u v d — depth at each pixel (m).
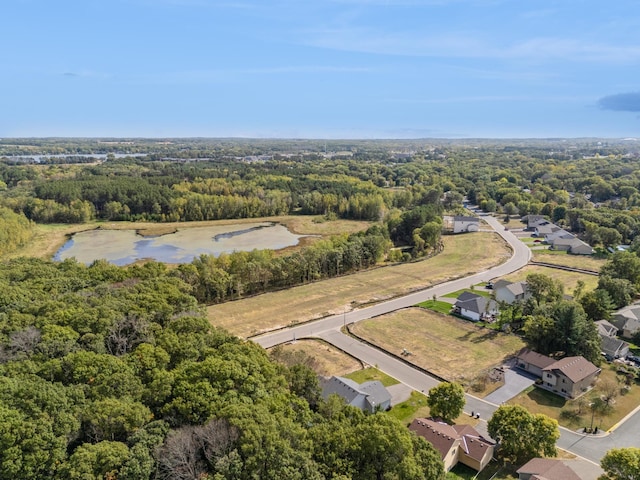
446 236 133.38
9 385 30.67
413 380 53.75
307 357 57.09
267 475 27.64
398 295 83.25
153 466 27.91
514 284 76.88
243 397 34.09
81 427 30.53
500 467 39.03
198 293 79.56
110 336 42.81
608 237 115.06
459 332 67.00
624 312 67.81
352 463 31.12
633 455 33.62
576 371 50.62
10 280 61.91
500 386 52.00
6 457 26.06
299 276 91.25
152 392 34.03
